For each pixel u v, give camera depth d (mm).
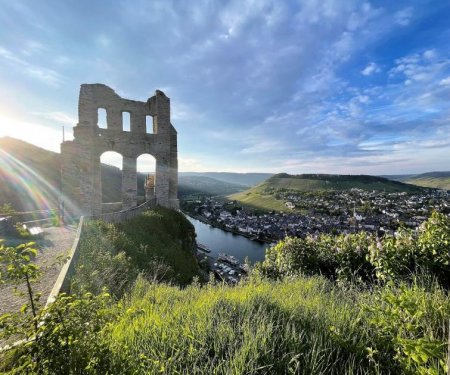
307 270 8109
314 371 2938
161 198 30953
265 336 3537
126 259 10969
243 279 8445
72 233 16094
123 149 28609
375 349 3193
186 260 17672
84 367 2635
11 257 2816
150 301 6258
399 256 5977
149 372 2973
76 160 26031
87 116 26422
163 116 30922
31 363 2520
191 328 4027
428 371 2463
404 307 3523
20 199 37531
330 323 3949
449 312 3475
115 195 63781
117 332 3871
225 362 3189
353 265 7211
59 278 6531
